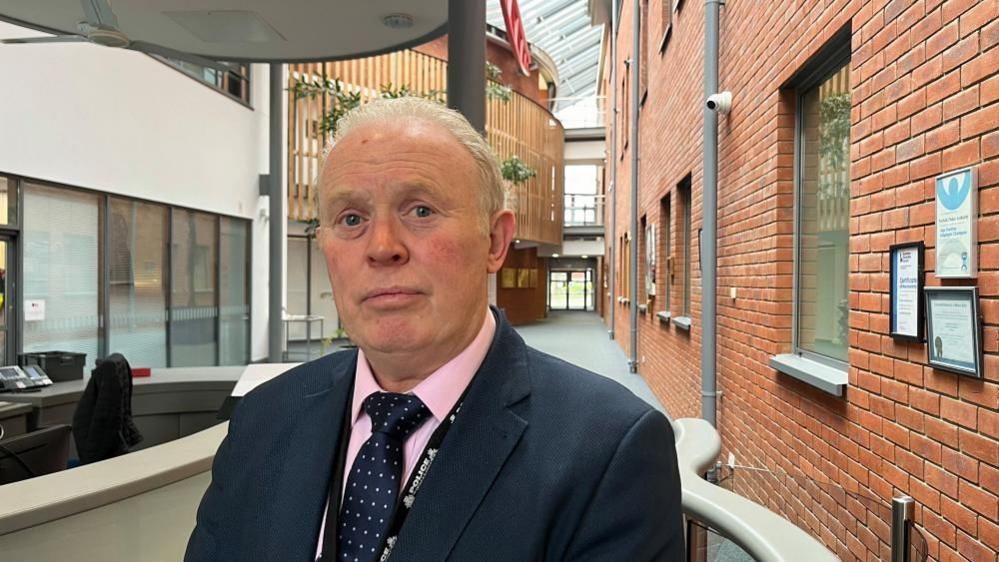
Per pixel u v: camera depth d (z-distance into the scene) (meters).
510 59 21.61
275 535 0.95
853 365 2.67
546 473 0.83
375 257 0.88
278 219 11.91
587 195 25.53
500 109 16.58
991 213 1.84
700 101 5.43
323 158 0.97
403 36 5.65
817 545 0.96
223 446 1.13
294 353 14.09
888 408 2.39
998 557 1.81
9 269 6.46
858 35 2.62
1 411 4.47
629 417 0.87
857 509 1.43
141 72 8.45
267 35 5.59
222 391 5.51
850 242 2.71
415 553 0.82
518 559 0.80
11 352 6.48
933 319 2.08
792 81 3.45
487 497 0.84
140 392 5.29
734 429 4.49
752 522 1.04
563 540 0.81
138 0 4.91
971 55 1.91
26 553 1.76
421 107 0.94
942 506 2.06
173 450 2.33
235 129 11.11
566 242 25.41
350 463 0.97
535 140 18.61
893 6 2.35
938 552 2.09
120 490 1.97
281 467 1.02
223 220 10.91
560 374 0.96
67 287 7.25
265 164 12.28
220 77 10.77
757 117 3.93
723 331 4.77
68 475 2.03
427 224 0.89
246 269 11.76
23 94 6.47
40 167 6.70
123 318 8.27
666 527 0.83
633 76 10.65
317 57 6.14
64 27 5.50
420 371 0.95
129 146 8.21
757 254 3.94
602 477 0.82
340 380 1.07
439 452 0.88
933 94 2.11
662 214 8.28
